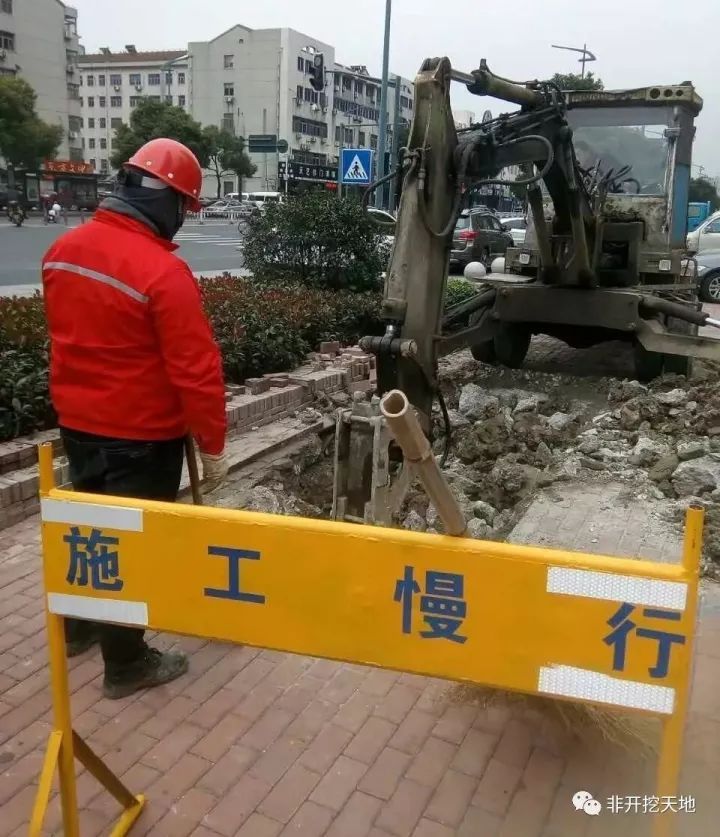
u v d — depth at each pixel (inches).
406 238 200.2
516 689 79.8
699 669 136.7
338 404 295.9
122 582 88.5
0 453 196.2
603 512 201.0
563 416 278.2
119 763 114.6
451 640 80.7
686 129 339.0
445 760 116.3
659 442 244.8
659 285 335.9
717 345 294.0
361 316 404.5
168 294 112.7
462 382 343.9
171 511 85.7
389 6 697.6
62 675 92.1
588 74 1517.0
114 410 118.8
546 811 107.4
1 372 217.0
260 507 202.2
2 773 112.6
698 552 72.8
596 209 315.6
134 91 3489.2
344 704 128.2
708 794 110.7
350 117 3526.1
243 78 3203.7
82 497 88.1
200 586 86.5
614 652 76.2
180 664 135.0
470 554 78.6
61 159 2691.9
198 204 122.7
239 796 109.1
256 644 86.3
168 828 103.8
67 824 94.0
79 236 116.1
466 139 217.0
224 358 283.0
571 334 345.4
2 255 812.0
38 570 167.3
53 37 2603.3
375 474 157.5
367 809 107.3
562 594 76.8
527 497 216.2
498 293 322.7
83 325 116.6
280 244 456.8
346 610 83.1
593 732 119.8
